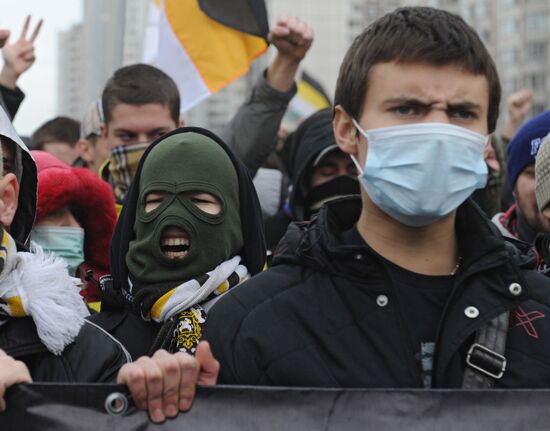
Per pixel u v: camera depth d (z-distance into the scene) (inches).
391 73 109.4
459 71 109.0
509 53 2709.2
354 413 102.9
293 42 203.8
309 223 118.0
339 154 202.8
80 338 114.5
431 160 107.8
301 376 105.5
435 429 102.5
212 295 141.4
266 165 277.4
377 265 108.3
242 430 101.9
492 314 106.3
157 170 143.6
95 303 171.3
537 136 172.6
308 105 438.0
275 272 112.1
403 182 108.4
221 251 143.3
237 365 107.3
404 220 109.9
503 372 105.5
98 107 240.8
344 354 106.2
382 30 112.1
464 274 108.0
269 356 106.5
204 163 144.2
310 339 107.3
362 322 107.4
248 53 241.0
